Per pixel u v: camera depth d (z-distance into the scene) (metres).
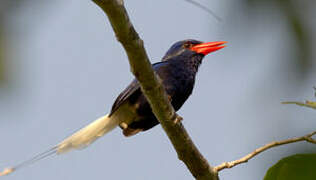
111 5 6.61
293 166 6.99
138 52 7.46
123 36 7.16
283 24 6.69
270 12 6.66
